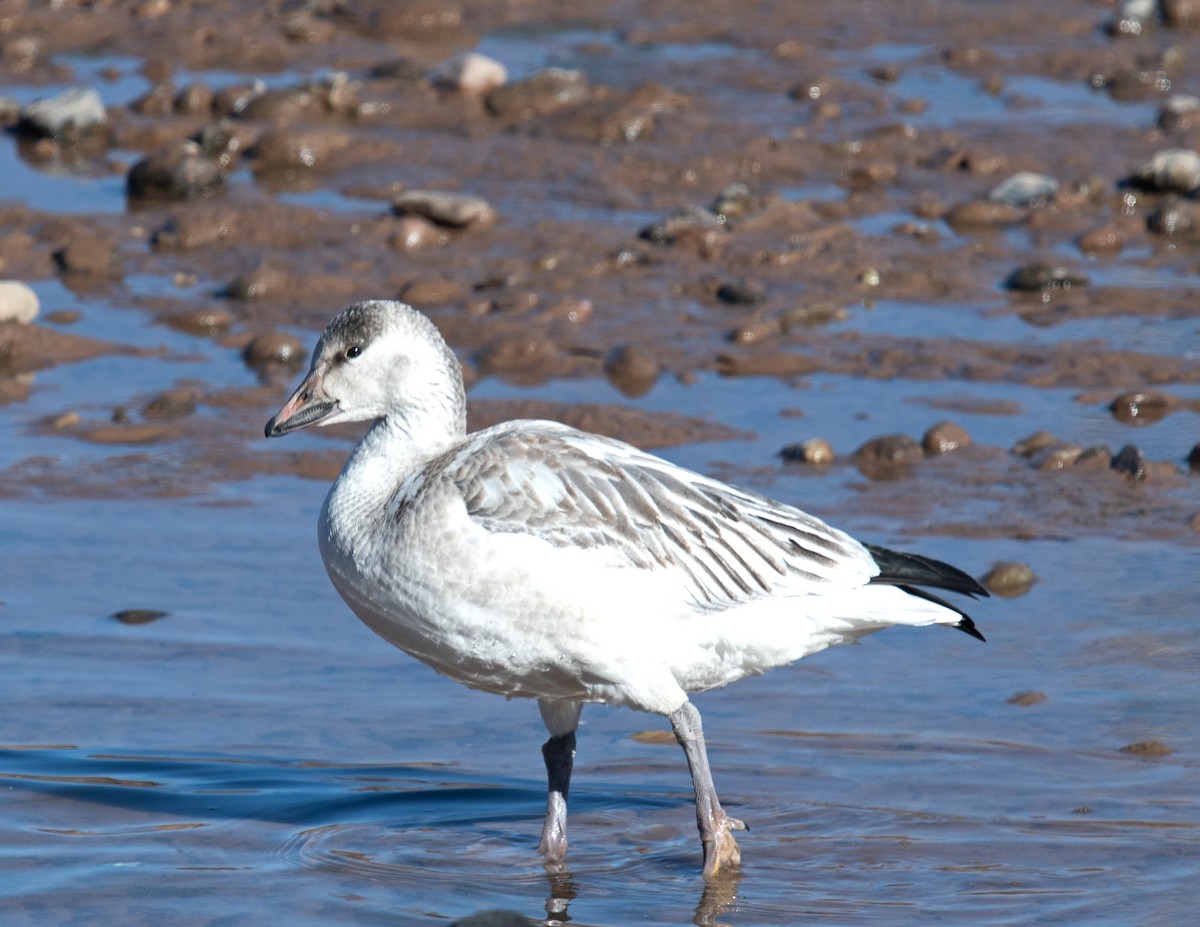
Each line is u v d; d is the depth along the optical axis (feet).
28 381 55.93
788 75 92.94
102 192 75.31
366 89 88.07
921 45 101.50
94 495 47.50
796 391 55.83
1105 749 34.88
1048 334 60.64
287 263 66.44
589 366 57.31
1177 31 104.12
